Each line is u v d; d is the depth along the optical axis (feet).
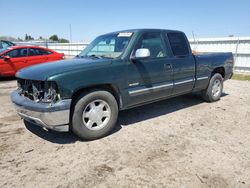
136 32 13.80
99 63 11.93
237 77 34.19
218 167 9.63
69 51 74.08
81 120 11.50
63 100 10.63
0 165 9.77
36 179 8.82
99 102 12.12
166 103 19.52
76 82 10.87
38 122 11.10
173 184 8.50
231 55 20.86
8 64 31.37
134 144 11.75
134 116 16.16
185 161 10.09
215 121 15.15
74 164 9.86
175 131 13.48
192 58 16.75
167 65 14.82
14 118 15.71
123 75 12.61
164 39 15.15
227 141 12.12
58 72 10.67
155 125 14.43
